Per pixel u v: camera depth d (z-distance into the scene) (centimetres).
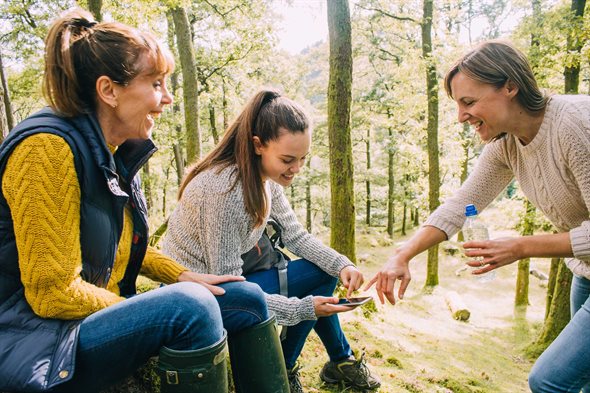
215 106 1670
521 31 863
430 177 1185
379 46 1648
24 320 113
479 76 168
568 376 171
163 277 169
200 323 122
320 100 2634
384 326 549
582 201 176
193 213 178
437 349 518
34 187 110
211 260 175
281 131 171
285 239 215
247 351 147
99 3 513
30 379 104
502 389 377
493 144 205
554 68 816
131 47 127
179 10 859
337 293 559
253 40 1404
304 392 225
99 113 133
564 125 163
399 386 294
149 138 149
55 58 123
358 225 2547
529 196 197
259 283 194
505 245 167
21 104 1917
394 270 196
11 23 1304
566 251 163
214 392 126
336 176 616
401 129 1545
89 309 120
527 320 999
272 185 213
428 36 1177
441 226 207
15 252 114
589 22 711
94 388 122
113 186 127
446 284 1344
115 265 148
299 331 196
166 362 122
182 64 878
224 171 177
